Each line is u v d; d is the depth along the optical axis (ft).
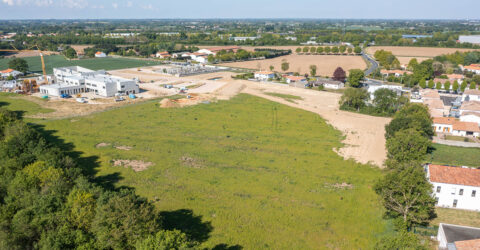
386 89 423.64
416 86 604.08
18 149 234.58
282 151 297.33
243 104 461.37
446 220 193.06
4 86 561.02
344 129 358.84
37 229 151.02
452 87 566.77
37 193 173.88
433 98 474.90
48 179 183.21
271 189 228.63
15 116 342.03
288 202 212.23
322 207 206.69
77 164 243.60
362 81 639.76
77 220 152.66
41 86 522.47
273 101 481.05
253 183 237.04
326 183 237.86
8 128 267.39
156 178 242.17
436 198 208.85
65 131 342.64
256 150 299.38
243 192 224.33
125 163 267.18
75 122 373.81
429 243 168.76
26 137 247.70
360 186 232.73
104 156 279.69
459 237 159.12
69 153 284.61
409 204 181.88
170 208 202.80
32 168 193.57
